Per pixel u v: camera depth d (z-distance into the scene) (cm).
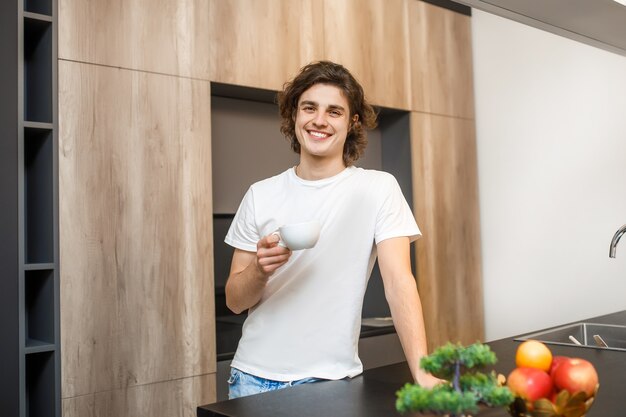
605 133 314
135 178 236
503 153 358
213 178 286
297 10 288
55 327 198
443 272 344
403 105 330
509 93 355
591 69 320
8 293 195
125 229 232
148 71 241
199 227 252
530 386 90
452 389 80
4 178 198
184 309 246
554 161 336
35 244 216
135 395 231
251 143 301
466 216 359
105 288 226
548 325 338
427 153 341
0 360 201
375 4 321
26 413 218
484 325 366
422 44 342
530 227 346
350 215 158
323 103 156
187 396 245
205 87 257
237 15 268
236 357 164
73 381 217
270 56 278
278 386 152
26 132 211
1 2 205
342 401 119
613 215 311
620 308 309
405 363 156
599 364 154
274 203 165
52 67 207
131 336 232
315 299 154
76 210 221
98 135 227
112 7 233
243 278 154
